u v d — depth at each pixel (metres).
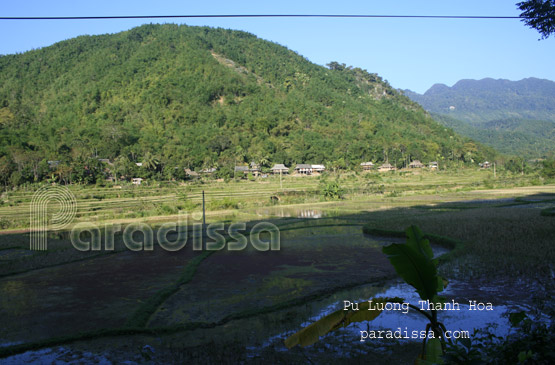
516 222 24.69
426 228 24.31
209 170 98.06
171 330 10.13
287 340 5.61
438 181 80.94
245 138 127.38
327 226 29.78
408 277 5.72
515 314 5.95
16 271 17.70
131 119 134.62
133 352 8.98
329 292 13.11
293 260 18.53
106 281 15.78
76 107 142.50
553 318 7.77
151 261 19.39
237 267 17.48
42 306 12.70
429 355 5.42
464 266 15.36
